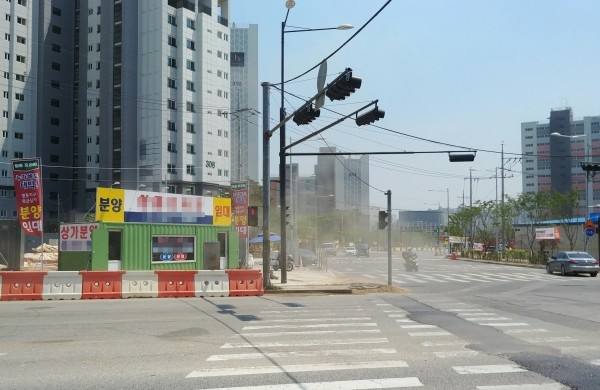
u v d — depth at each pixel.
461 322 12.49
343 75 13.98
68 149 97.31
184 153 88.00
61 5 97.81
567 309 15.35
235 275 20.09
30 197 25.06
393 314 14.00
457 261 61.25
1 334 10.63
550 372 7.45
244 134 81.19
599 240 37.09
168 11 88.38
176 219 27.11
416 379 7.00
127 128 88.00
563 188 123.88
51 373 7.36
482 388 6.61
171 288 19.20
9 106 91.62
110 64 90.31
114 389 6.55
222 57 94.25
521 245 66.06
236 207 29.94
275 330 11.12
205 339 10.02
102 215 24.69
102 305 16.11
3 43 91.19
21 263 27.92
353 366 7.73
